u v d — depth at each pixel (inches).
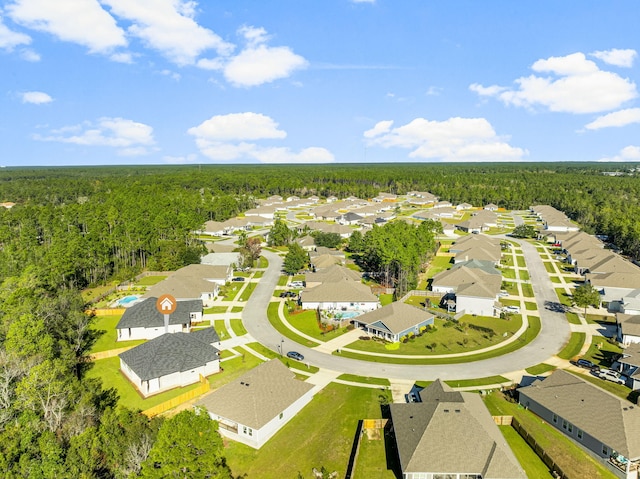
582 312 3395.7
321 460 1718.8
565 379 2065.7
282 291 3939.5
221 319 3272.6
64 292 3348.9
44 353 2206.0
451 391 2011.6
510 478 1502.2
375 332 3009.4
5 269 3836.1
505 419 1937.7
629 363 2345.0
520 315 3334.2
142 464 1323.8
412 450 1616.6
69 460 1456.7
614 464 1643.7
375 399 2154.3
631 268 4092.0
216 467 1374.3
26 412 1696.6
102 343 2871.6
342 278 3868.1
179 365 2337.6
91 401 1945.1
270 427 1882.4
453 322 3176.7
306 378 2374.5
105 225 5147.6
